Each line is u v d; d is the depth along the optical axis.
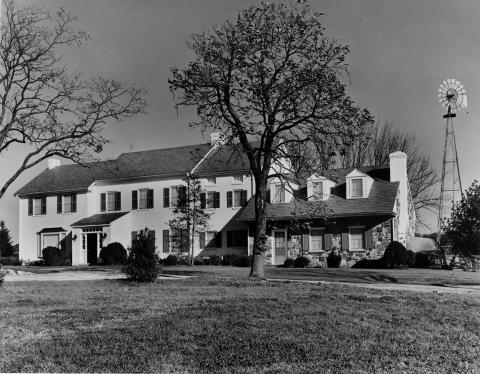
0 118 30.41
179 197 40.72
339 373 8.23
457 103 39.34
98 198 47.53
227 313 12.48
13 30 30.47
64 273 29.94
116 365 8.54
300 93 22.31
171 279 22.17
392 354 9.38
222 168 42.44
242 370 8.27
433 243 39.88
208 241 42.38
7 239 62.91
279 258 38.75
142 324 11.30
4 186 30.91
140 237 21.42
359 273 27.52
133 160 48.09
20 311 13.20
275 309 13.06
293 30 22.28
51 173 51.44
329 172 25.95
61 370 8.32
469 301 15.30
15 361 8.71
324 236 37.41
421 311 13.34
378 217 36.03
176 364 8.59
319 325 11.27
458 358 9.27
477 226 31.11
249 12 22.52
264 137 23.38
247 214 39.66
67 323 11.56
